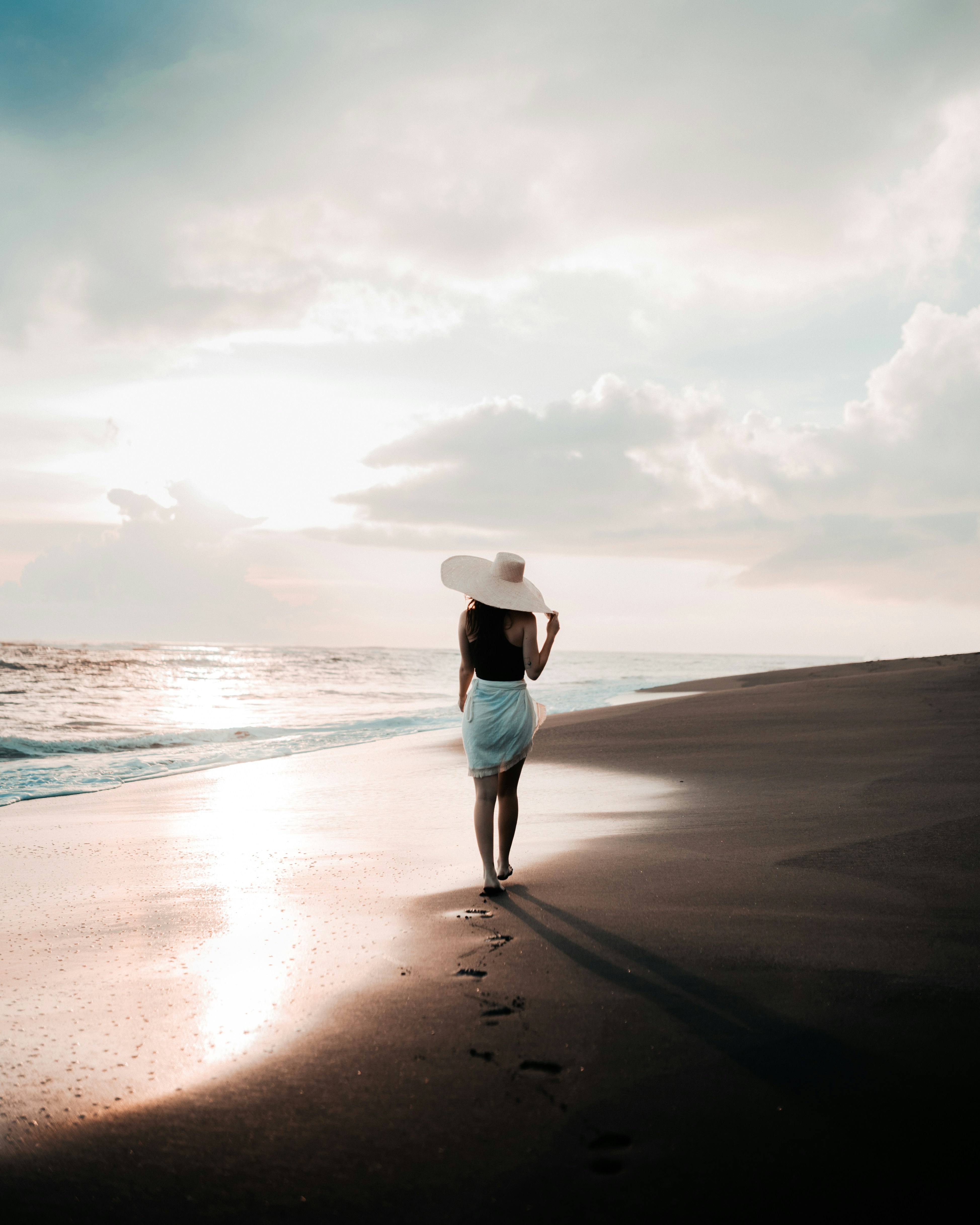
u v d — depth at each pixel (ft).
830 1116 6.11
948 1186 5.29
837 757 25.80
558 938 10.37
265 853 16.48
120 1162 5.90
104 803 23.90
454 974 9.25
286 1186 5.58
